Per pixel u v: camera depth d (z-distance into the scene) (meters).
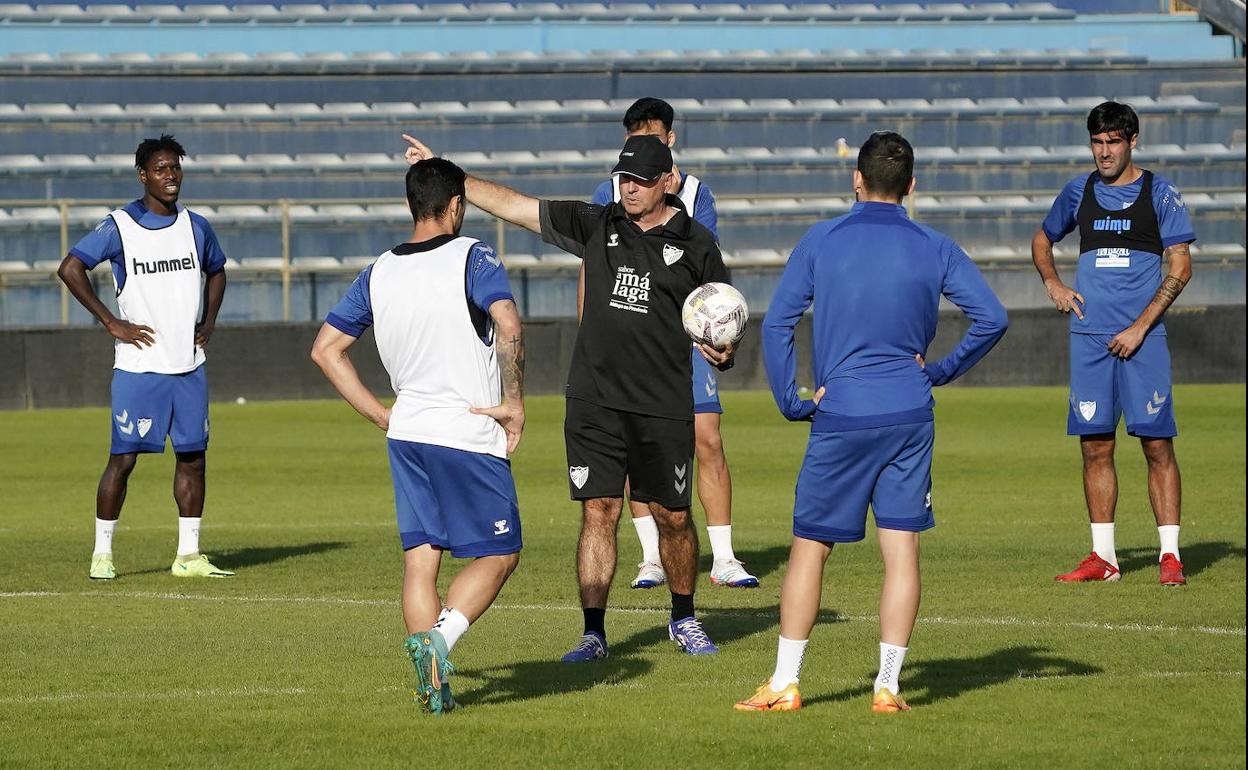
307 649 15.89
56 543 25.17
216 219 66.12
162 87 72.69
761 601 19.44
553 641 16.52
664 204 15.52
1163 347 20.45
